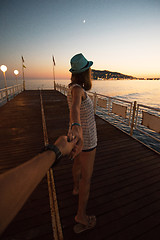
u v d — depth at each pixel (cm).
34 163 33
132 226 182
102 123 605
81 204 160
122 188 245
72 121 87
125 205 212
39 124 580
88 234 171
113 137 454
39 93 1680
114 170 291
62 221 186
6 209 22
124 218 192
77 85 121
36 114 736
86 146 140
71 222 185
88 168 148
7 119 648
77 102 107
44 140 430
